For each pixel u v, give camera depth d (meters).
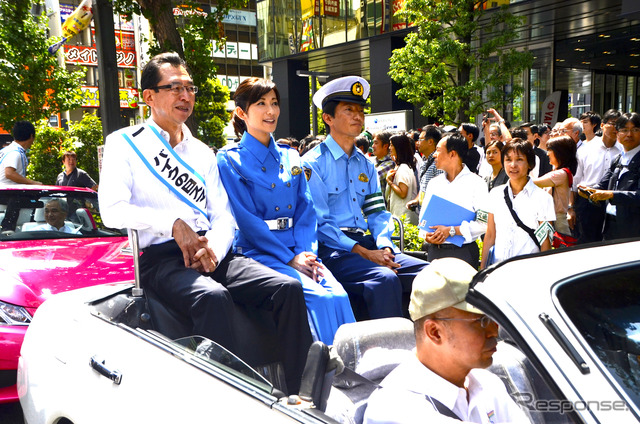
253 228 3.15
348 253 3.43
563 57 23.81
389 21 21.77
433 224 3.98
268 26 28.16
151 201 2.91
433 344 1.67
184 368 1.95
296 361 2.62
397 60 15.64
